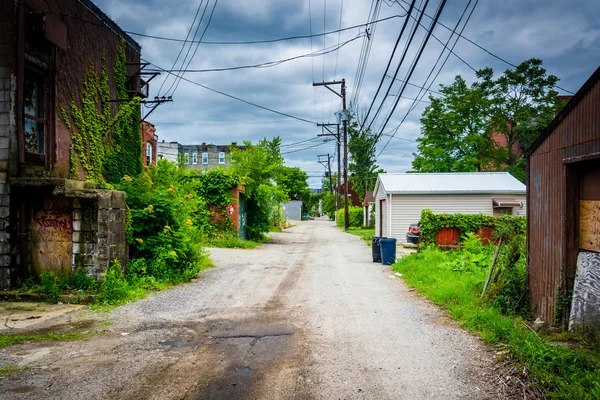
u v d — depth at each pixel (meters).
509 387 4.05
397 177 23.47
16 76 8.34
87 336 5.68
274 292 8.88
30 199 8.52
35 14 8.91
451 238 15.51
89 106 12.04
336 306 7.59
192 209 12.21
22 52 8.48
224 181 20.56
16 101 8.31
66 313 6.94
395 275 11.25
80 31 11.62
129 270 9.29
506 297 6.92
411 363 4.70
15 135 8.27
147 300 7.97
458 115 31.77
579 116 5.56
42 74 9.88
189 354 4.98
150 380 4.17
